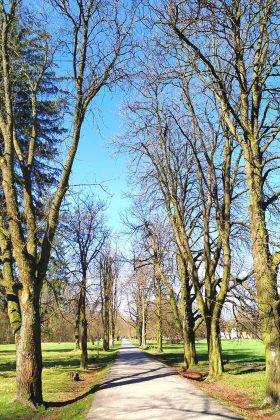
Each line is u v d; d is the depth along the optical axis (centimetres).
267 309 1238
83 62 1461
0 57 1545
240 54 1376
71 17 1425
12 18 1363
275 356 1210
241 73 1391
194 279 2186
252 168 1345
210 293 2109
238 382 1716
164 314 4603
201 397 1352
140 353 4291
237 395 1488
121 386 1642
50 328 3203
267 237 1286
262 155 1385
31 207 1384
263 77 1354
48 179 2205
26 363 1266
